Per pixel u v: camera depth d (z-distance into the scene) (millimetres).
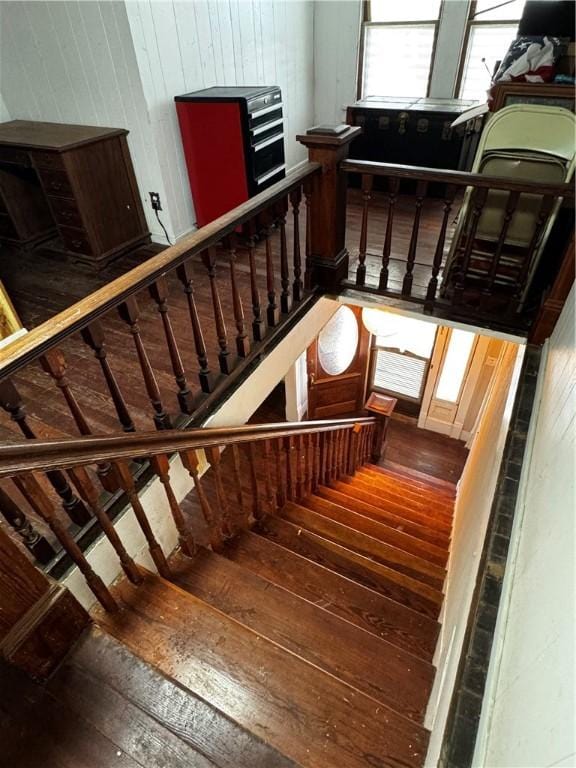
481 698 973
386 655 1582
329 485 3598
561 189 1848
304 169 2268
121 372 2289
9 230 3535
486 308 2406
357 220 3709
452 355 5137
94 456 1193
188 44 3113
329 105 4844
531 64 2297
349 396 6191
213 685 1341
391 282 2811
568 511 797
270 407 5680
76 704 1175
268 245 2189
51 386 2221
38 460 1031
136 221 3494
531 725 631
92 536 1595
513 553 1234
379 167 2236
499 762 718
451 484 4965
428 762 1106
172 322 2633
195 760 1099
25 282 3182
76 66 3025
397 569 2420
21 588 1117
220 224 1768
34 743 1114
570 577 664
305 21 4281
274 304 2400
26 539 1386
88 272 3297
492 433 2537
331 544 2338
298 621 1671
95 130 3139
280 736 1236
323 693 1318
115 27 2730
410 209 3873
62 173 2926
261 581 1791
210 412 2104
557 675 588
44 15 2906
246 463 3877
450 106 3766
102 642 1285
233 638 1443
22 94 3400
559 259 2150
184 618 1493
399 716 1271
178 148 3328
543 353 2076
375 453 5121
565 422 1065
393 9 4121
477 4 3826
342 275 2801
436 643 1813
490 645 1066
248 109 2996
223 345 2098
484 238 2322
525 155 2018
